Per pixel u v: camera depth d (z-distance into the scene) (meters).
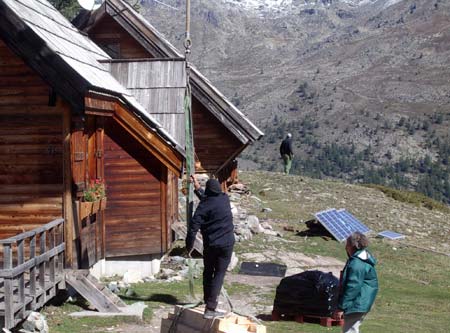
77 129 12.79
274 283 16.78
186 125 11.14
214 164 25.75
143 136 15.37
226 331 8.88
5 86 12.38
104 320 11.57
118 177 16.75
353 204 34.09
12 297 9.53
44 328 10.36
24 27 11.43
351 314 8.92
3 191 12.51
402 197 38.78
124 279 15.83
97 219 15.22
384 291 17.69
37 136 12.41
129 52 24.09
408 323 13.38
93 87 11.85
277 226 26.27
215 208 9.90
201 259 18.20
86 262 13.88
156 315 12.46
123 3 23.67
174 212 18.80
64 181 12.41
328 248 22.81
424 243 27.25
